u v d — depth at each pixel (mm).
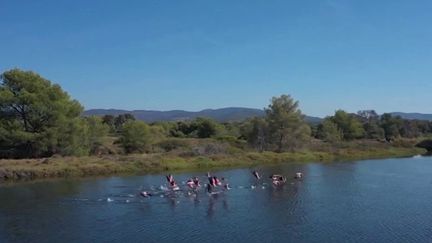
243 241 43250
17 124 96812
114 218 52594
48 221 51531
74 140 102688
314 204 59250
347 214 53531
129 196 65188
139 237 45000
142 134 119125
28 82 98250
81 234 46312
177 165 99438
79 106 105688
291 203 59938
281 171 94438
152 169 96375
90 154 112375
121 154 114188
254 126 134875
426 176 85438
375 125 196500
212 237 44625
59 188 72438
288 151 129750
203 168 100062
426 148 153750
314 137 172625
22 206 59250
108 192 68375
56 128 97875
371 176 85750
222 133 171375
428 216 52219
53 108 98000
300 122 132250
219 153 117000
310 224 49125
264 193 67375
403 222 49625
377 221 50156
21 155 99875
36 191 70000
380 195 65438
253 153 118500
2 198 64688
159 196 65250
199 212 55250
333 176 85938
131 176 86125
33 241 44250
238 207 57750
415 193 66875
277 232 46125
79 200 62688
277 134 131500
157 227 48500
